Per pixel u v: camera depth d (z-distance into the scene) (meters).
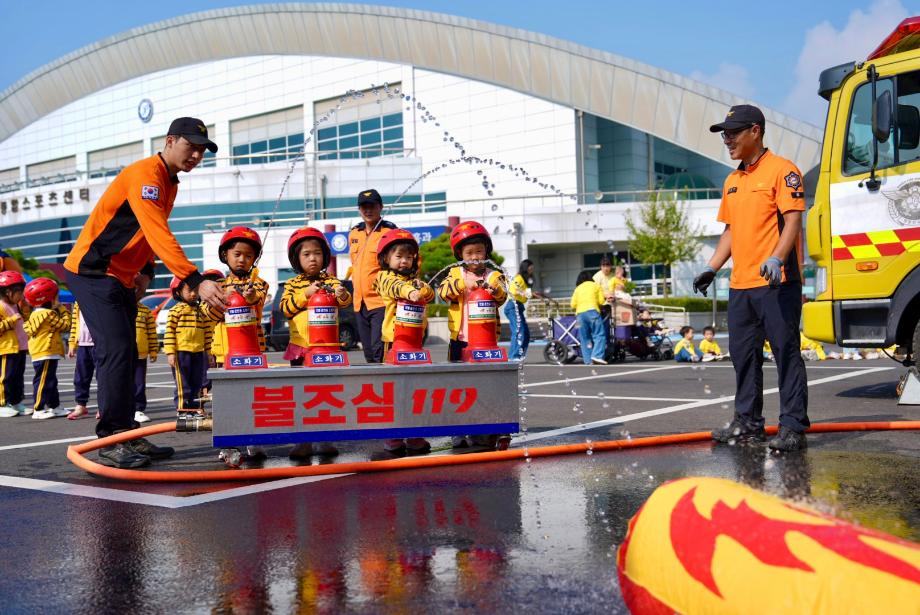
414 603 2.46
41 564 2.95
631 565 1.87
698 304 32.59
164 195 4.79
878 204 6.91
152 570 2.85
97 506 3.85
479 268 5.32
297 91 54.12
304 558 2.94
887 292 6.85
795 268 4.98
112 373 4.89
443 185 49.38
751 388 5.21
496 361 5.01
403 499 3.83
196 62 57.53
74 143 63.00
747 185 5.13
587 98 46.56
